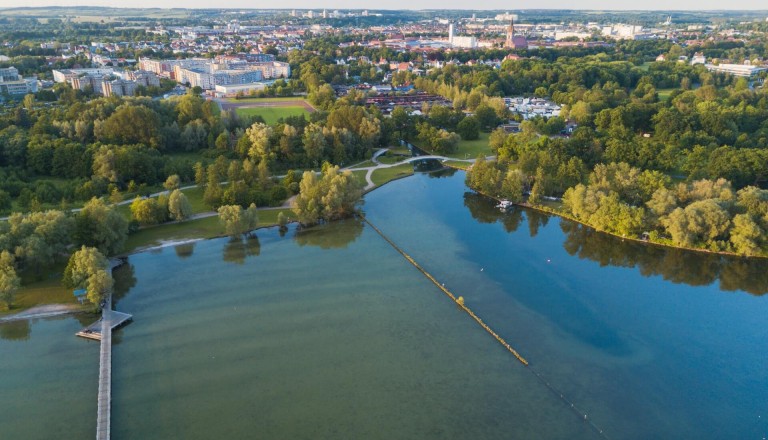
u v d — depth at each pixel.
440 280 183.12
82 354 144.88
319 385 133.75
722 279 187.00
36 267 177.12
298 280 183.75
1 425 120.56
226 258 198.75
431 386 133.50
